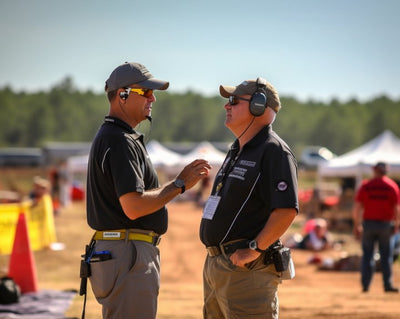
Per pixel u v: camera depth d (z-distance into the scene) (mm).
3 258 34750
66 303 20781
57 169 86938
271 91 10172
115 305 9953
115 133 10023
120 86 10289
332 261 38031
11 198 68375
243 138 10188
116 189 9766
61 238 48812
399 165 57812
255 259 9711
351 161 61469
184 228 61094
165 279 33812
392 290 26094
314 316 18000
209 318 10539
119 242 10000
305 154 155250
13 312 19250
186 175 9984
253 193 9758
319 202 64875
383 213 26156
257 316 9773
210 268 10117
